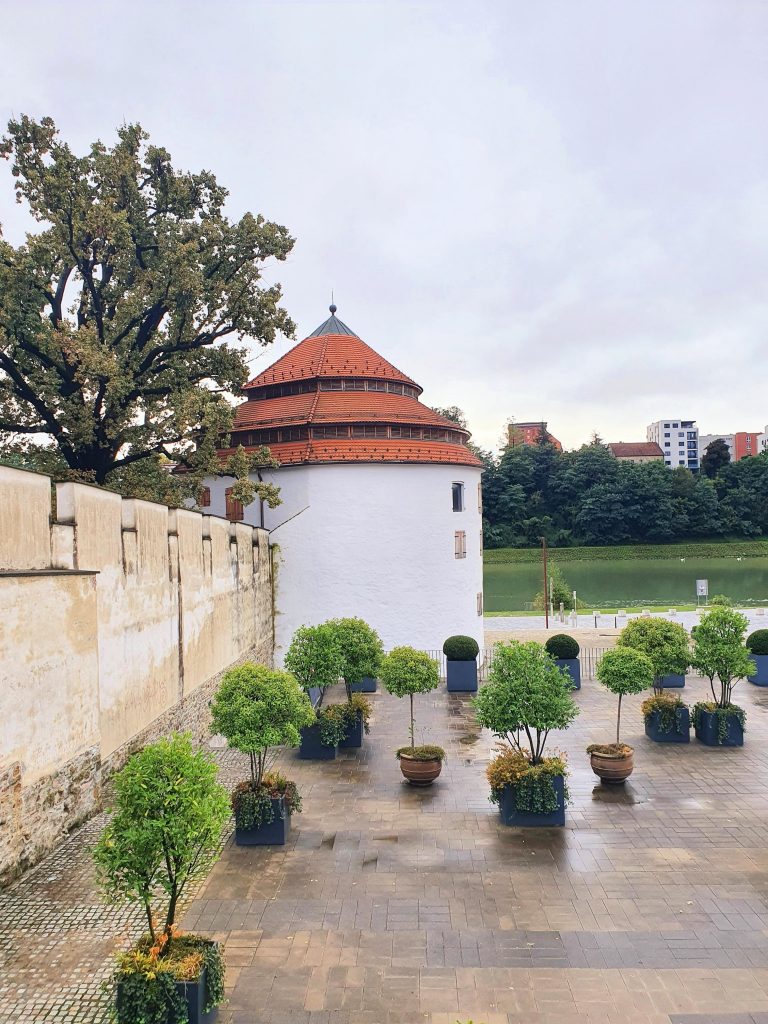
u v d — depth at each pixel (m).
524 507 100.81
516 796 12.43
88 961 8.43
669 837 12.02
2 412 24.38
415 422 27.69
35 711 10.84
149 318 26.12
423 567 27.09
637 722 19.42
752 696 22.58
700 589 45.28
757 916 9.49
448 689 24.11
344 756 16.72
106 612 13.17
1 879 9.95
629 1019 7.48
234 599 21.44
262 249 25.86
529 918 9.45
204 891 10.22
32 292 22.61
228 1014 7.55
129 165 22.89
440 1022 7.43
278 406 29.42
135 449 25.33
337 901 9.91
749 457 110.25
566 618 43.56
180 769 7.23
